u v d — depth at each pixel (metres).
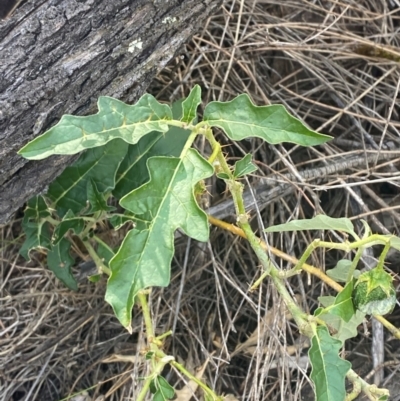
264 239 0.71
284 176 0.71
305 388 0.69
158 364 0.51
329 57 0.83
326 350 0.46
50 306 0.77
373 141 0.77
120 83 0.58
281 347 0.64
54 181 0.65
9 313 0.77
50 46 0.54
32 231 0.67
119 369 0.76
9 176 0.56
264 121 0.47
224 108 0.47
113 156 0.64
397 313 0.74
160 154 0.65
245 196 0.73
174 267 0.77
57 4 0.55
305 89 0.86
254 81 0.78
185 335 0.75
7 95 0.53
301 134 0.47
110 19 0.56
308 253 0.49
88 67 0.56
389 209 0.68
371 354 0.70
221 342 0.73
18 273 0.79
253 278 0.71
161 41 0.59
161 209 0.44
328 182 0.76
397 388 0.66
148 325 0.56
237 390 0.74
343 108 0.81
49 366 0.76
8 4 0.57
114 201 0.76
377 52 0.80
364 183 0.68
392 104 0.74
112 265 0.43
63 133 0.45
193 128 0.47
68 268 0.68
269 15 0.83
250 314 0.76
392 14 0.88
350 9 0.88
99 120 0.46
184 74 0.79
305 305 0.68
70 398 0.74
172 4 0.58
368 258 0.72
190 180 0.45
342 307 0.47
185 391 0.68
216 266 0.69
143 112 0.47
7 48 0.54
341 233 0.73
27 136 0.54
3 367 0.74
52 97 0.54
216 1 0.61
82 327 0.78
